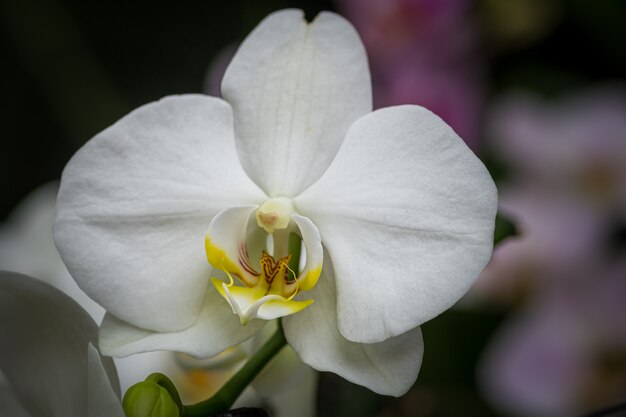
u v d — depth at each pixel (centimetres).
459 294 37
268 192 39
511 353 54
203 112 38
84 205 38
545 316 54
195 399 49
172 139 38
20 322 38
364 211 38
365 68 38
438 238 37
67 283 51
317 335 39
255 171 39
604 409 41
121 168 38
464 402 54
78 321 38
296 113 38
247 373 39
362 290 38
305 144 39
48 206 54
